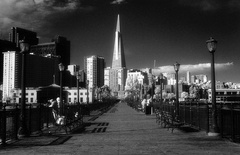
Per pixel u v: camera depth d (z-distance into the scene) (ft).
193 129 59.82
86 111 119.34
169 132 54.65
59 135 50.83
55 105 66.54
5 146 38.37
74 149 35.73
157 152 33.32
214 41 48.88
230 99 425.69
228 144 39.06
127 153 32.78
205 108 56.59
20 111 50.39
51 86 528.63
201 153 32.45
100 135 50.67
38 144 40.04
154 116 112.68
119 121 85.81
